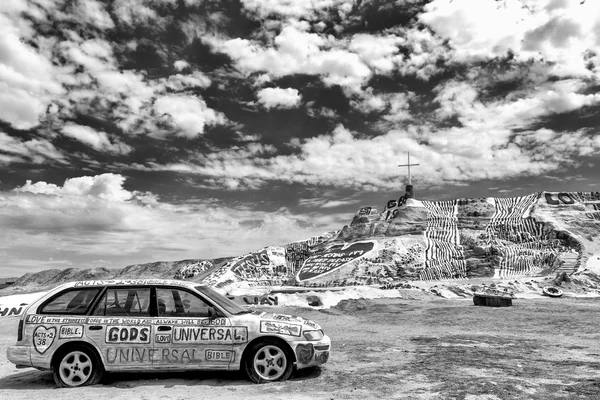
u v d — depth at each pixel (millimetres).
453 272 72938
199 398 7180
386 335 16266
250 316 8500
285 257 102562
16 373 9922
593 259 66750
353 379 8258
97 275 144125
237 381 8297
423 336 15703
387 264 75562
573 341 14219
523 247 77062
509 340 14281
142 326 8266
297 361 8227
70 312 8461
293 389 7633
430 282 64688
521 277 66312
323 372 8906
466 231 84875
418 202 95875
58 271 154250
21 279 153625
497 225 84938
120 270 146250
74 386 8141
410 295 45656
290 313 29719
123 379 8555
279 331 8281
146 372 8703
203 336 8211
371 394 7246
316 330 8609
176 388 7836
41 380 8984
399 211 94062
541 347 12656
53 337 8227
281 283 85125
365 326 21750
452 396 7016
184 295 8641
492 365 9562
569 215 84375
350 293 43844
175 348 8195
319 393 7359
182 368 8180
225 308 8594
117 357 8195
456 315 26391
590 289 52969
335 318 27234
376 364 9766
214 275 93500
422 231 86312
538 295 49000
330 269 79312
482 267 72688
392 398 6996
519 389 7398
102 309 8453
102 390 7812
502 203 93625
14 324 21688
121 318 8344
